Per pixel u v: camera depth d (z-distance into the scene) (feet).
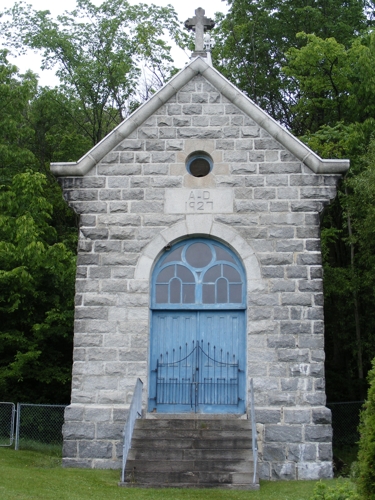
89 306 55.26
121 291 55.42
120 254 56.08
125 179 57.16
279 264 55.21
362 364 91.20
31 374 81.92
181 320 56.44
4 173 95.35
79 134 117.19
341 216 95.50
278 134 56.80
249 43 118.52
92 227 56.54
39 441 69.00
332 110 104.42
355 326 90.12
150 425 50.72
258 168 56.80
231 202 56.44
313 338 53.93
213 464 47.06
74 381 54.08
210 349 55.83
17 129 94.17
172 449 47.85
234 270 56.65
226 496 43.78
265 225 55.93
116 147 57.67
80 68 115.44
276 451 51.96
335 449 76.43
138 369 54.13
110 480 47.91
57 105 114.52
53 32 115.55
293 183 56.44
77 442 52.95
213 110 57.88
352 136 85.87
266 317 54.39
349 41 101.76
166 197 56.80
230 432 49.57
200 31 61.21
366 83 90.12
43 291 83.30
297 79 108.17
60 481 46.44
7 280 79.00
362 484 34.17
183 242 57.21
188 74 58.13
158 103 57.82
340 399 91.15
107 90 118.42
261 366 53.62
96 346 54.60
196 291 56.54
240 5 117.80
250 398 51.80
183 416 54.13
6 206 84.43
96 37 119.24
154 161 57.31
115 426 53.01
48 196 103.76
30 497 41.06
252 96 115.44
